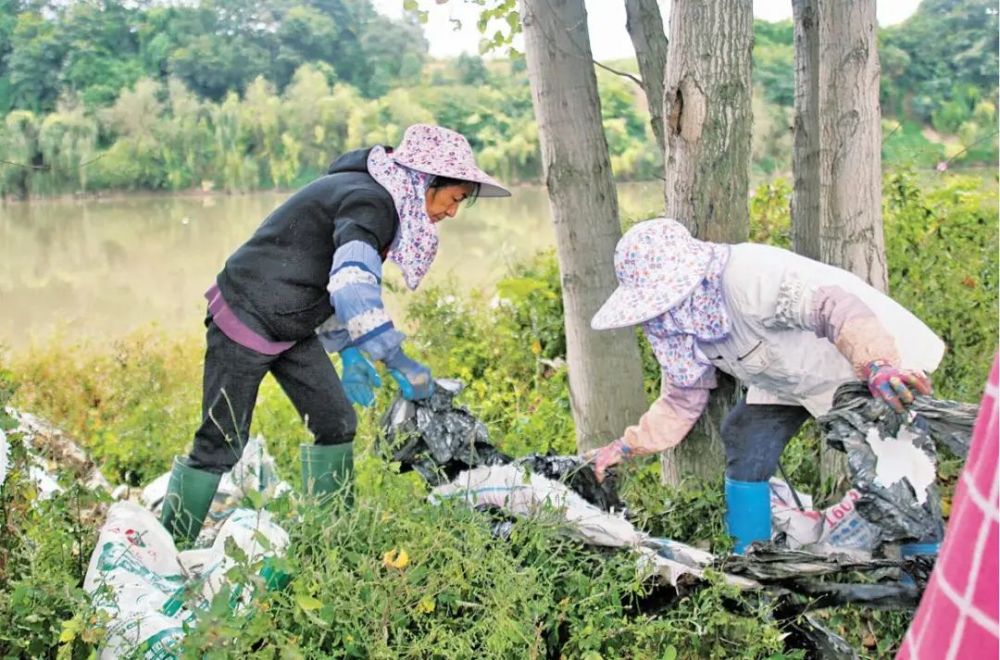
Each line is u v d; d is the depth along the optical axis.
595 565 3.31
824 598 3.02
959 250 7.29
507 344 7.11
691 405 3.79
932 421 3.00
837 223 4.31
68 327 9.23
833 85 4.23
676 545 3.39
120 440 5.80
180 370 7.42
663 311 3.50
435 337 7.34
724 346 3.61
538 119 4.77
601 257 4.76
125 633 2.82
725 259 3.58
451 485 3.61
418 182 3.79
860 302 3.34
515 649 2.86
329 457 3.95
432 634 2.76
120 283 11.94
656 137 4.85
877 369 3.11
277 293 3.75
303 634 2.79
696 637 2.93
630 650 2.96
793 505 4.04
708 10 3.84
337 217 3.70
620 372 4.83
